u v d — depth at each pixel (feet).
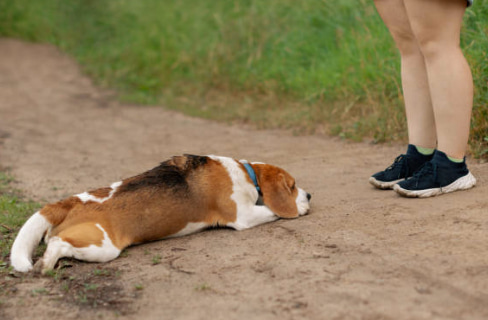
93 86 44.14
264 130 30.42
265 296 10.41
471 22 25.11
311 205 16.29
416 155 16.20
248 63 39.63
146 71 45.09
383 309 9.40
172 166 14.82
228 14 45.34
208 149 27.04
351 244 12.26
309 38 37.22
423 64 15.66
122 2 55.06
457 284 9.82
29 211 17.63
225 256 12.71
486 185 14.92
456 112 14.12
